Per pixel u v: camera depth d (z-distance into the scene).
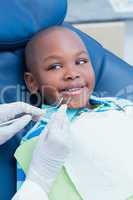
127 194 0.86
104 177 0.87
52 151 0.86
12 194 0.93
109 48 1.62
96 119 0.96
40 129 0.95
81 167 0.89
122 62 1.26
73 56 0.99
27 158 0.90
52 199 0.87
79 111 1.01
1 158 0.94
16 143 0.97
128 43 1.80
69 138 0.88
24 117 0.91
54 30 1.03
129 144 0.91
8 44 1.06
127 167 0.88
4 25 1.02
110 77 1.20
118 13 1.64
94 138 0.91
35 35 1.05
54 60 0.99
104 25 1.59
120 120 0.97
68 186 0.89
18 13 1.05
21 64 1.08
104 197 0.86
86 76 1.00
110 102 1.07
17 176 0.92
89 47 1.21
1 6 1.03
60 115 0.90
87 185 0.88
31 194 0.82
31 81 1.05
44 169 0.86
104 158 0.89
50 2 1.09
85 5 1.69
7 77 1.05
